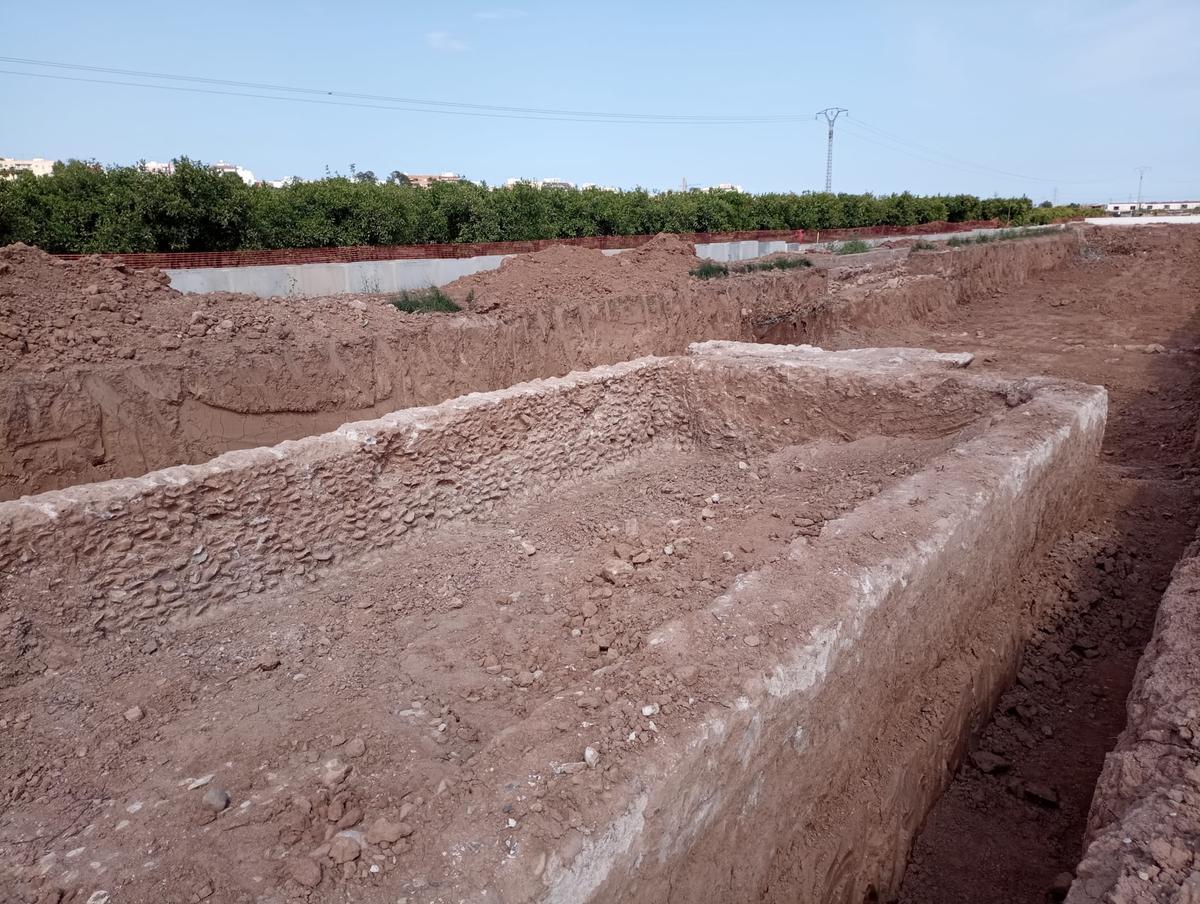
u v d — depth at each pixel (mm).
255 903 2271
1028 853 4066
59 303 8070
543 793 2436
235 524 4719
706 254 20609
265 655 4152
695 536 5246
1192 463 8250
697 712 2777
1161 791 2680
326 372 8930
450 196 16828
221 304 9375
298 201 14375
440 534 5965
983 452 5254
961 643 4715
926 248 20984
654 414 8273
